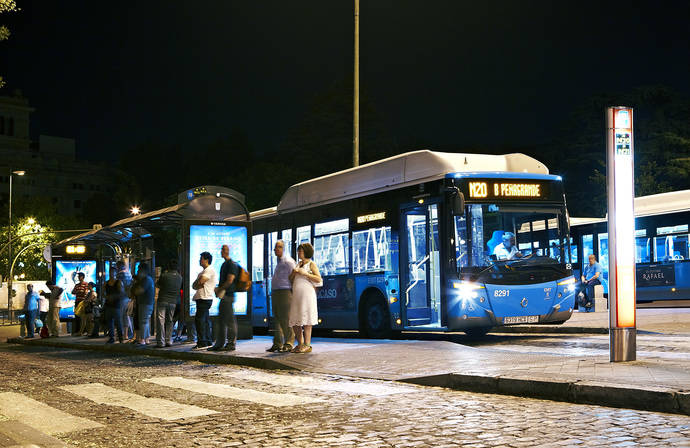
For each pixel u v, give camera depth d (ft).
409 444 21.07
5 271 256.73
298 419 25.46
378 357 39.78
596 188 198.18
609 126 32.53
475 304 48.26
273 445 21.70
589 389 26.09
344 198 59.31
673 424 22.04
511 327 61.16
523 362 34.01
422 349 41.52
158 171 479.00
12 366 51.80
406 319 52.19
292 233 66.13
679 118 211.20
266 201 233.14
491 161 51.96
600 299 77.20
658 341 45.47
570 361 33.37
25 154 485.15
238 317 60.39
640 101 213.05
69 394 34.22
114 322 68.49
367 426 23.80
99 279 90.58
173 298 57.00
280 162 273.33
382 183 55.36
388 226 54.03
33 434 24.14
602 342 47.37
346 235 58.80
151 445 22.41
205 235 59.82
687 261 84.38
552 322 51.49
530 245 50.78
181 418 26.53
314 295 44.32
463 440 21.21
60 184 499.92
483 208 49.55
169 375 40.52
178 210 60.80
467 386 30.55
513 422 23.39
